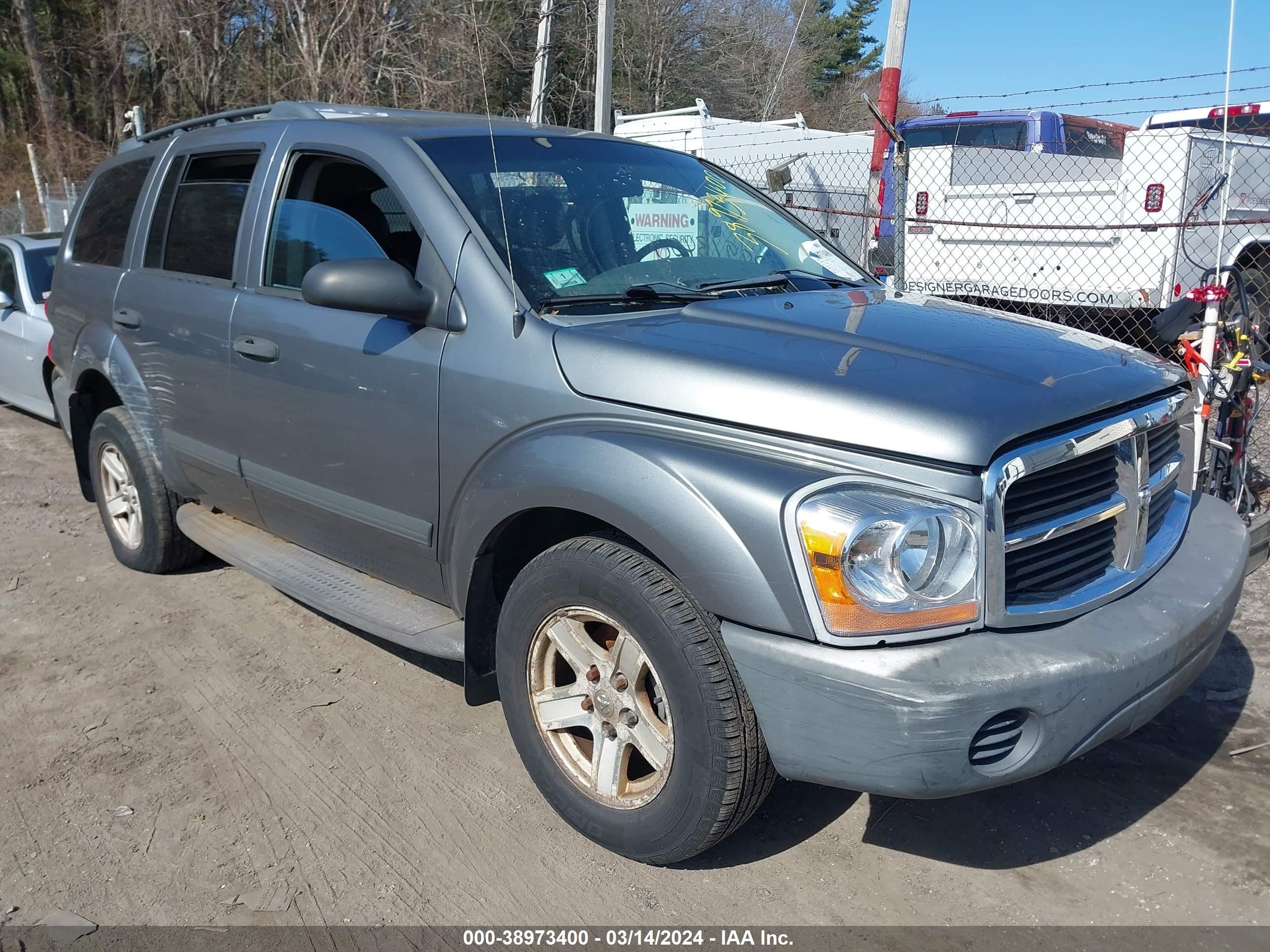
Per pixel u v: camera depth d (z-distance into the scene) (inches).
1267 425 271.6
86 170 1274.6
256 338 147.5
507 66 544.1
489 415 116.4
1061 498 99.0
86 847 117.5
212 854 116.3
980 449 90.9
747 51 1141.1
